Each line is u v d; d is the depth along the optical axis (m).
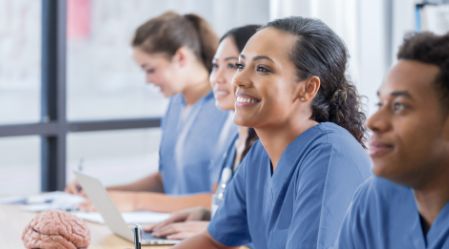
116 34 3.73
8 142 3.46
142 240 1.75
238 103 1.43
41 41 3.27
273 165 1.50
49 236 1.55
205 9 3.88
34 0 3.32
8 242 1.75
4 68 3.40
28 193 3.43
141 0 3.76
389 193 1.11
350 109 1.50
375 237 1.12
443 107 0.95
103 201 1.80
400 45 1.00
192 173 2.37
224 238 1.62
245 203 1.59
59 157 3.26
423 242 1.04
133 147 3.81
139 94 3.83
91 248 1.70
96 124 3.35
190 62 2.39
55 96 3.24
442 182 0.99
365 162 1.41
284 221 1.45
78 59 3.64
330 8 3.39
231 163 2.03
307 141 1.44
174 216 1.95
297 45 1.41
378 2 3.44
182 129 2.43
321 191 1.37
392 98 0.97
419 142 0.95
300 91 1.43
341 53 1.48
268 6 3.79
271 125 1.43
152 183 2.58
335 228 1.34
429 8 3.34
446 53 0.94
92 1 3.63
